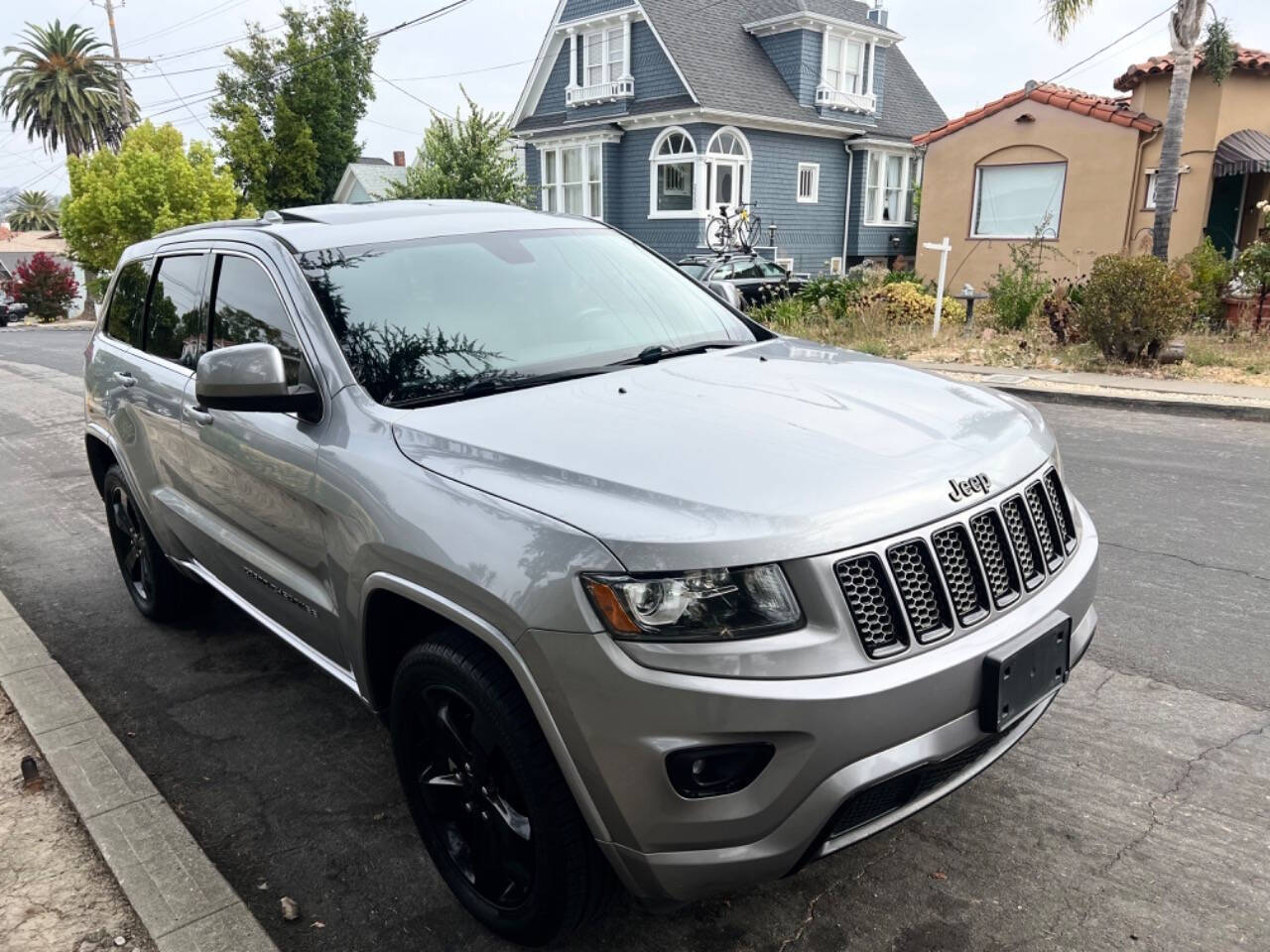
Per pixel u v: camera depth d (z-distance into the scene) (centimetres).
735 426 252
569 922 237
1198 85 1648
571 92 2545
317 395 292
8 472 847
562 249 374
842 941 253
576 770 213
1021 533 250
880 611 213
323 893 282
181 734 377
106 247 3058
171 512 403
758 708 199
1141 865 276
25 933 264
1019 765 328
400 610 272
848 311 1491
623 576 204
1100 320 1111
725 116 2298
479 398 285
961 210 1941
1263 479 657
